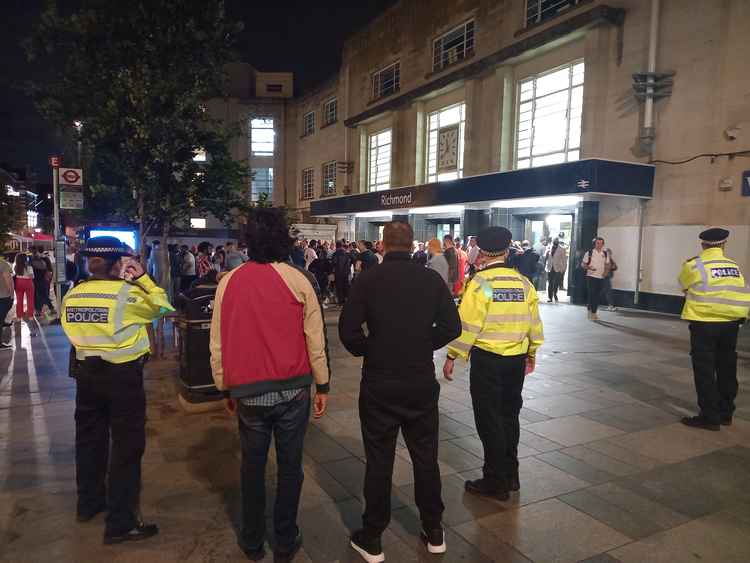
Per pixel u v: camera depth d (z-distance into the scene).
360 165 26.66
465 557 2.79
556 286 14.37
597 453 4.21
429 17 21.17
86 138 6.65
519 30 16.36
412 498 3.44
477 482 3.52
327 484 3.62
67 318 2.91
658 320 11.25
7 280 8.05
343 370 6.93
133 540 2.91
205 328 5.01
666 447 4.36
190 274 12.97
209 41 6.83
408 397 2.69
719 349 4.93
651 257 12.71
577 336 9.38
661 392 5.95
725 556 2.83
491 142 17.83
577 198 14.00
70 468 3.85
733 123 11.10
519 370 3.44
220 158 7.29
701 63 11.67
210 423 4.77
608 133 13.70
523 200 15.14
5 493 3.46
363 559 2.76
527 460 4.07
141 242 7.16
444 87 19.80
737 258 11.09
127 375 2.90
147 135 6.33
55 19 6.29
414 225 22.69
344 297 13.47
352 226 27.00
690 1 11.85
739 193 11.05
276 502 2.75
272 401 2.63
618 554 2.83
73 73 6.56
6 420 4.87
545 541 2.95
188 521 3.12
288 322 2.66
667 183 12.39
